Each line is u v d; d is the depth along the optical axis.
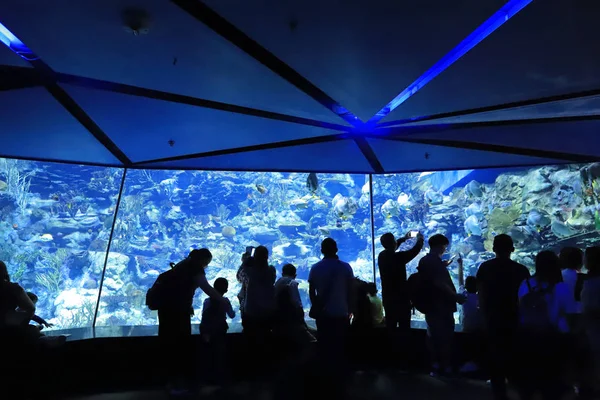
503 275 4.71
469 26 3.83
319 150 8.78
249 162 9.59
